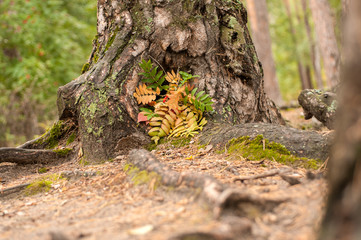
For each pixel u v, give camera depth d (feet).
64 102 13.76
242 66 14.90
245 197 6.31
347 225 4.71
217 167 10.44
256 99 15.38
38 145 14.92
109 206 8.17
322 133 11.51
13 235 7.08
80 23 42.14
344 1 13.12
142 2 14.23
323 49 43.55
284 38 79.36
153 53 14.06
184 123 13.58
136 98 13.60
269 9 74.69
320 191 6.98
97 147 13.12
